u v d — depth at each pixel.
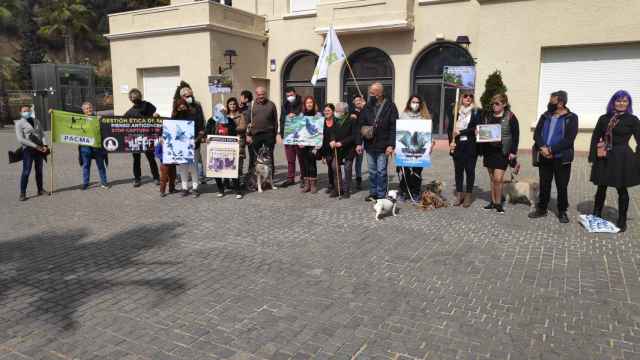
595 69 12.53
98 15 56.84
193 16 17.00
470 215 6.79
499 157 6.76
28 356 3.18
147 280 4.46
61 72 24.59
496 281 4.37
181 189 8.62
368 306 3.88
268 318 3.68
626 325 3.52
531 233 5.87
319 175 10.53
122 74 19.41
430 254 5.13
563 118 6.18
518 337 3.37
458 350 3.21
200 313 3.78
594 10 12.11
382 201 6.58
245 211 7.13
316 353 3.19
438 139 16.38
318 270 4.69
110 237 5.85
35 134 8.01
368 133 7.30
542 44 12.80
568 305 3.86
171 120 7.89
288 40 18.81
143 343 3.33
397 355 3.15
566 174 6.21
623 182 5.66
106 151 8.81
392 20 15.84
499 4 13.16
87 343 3.34
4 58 50.19
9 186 9.21
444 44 15.80
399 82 16.69
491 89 13.02
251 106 9.26
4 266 4.84
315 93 18.88
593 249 5.24
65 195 8.39
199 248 5.41
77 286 4.32
